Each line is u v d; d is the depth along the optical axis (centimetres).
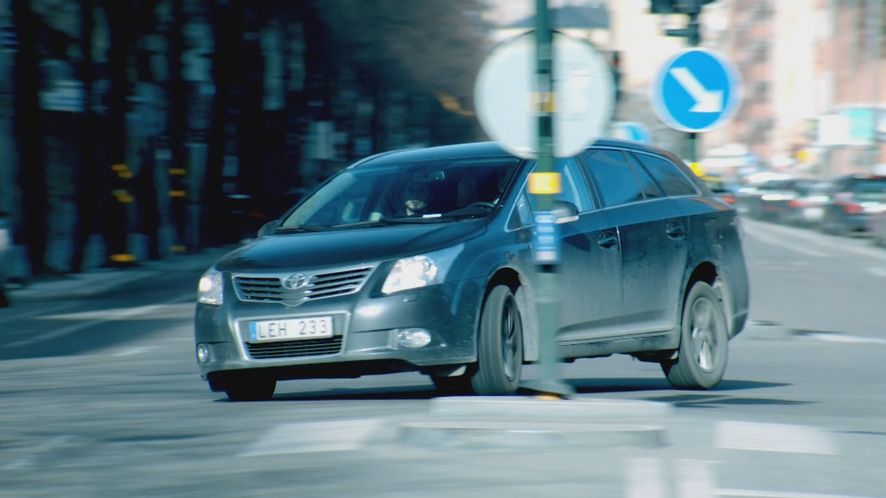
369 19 19350
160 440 2414
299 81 17838
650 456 2141
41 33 9869
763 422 2527
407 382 3828
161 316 6750
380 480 1956
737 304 3728
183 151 12625
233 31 13975
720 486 1914
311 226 3209
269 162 16225
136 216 11362
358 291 2905
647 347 3378
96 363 4675
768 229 16912
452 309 2889
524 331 3077
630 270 3316
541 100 2475
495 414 2419
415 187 3203
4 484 2031
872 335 5544
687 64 4997
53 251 10238
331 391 3603
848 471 2061
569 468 2030
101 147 10450
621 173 3444
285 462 2119
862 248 12525
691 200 3650
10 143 9706
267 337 2948
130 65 11012
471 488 1889
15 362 4812
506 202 3105
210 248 13650
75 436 2508
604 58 2498
